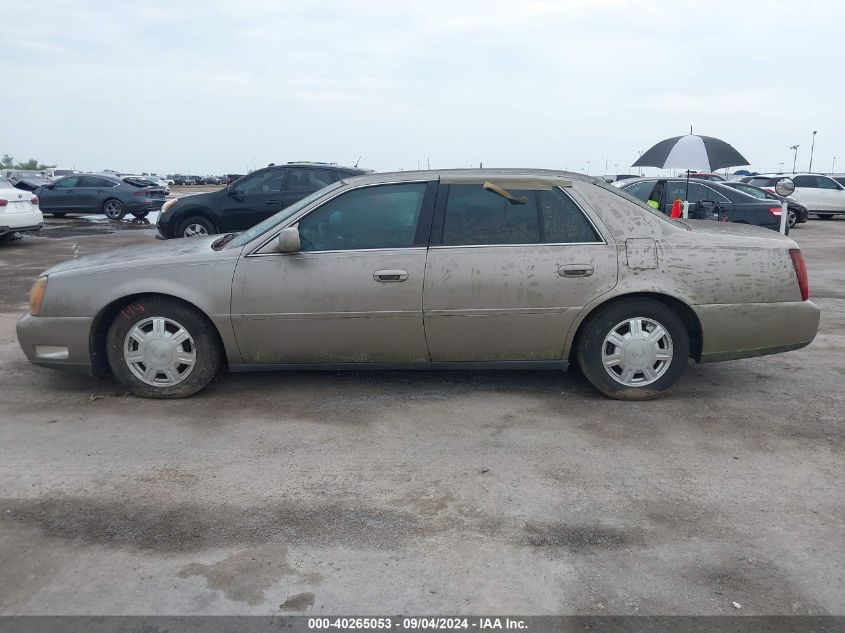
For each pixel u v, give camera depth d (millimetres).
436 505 3441
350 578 2846
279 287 4633
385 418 4559
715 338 4715
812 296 8883
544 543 3104
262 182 12352
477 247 4637
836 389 5121
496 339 4707
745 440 4195
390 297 4613
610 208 4723
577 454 4012
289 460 3943
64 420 4512
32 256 12594
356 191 4777
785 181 9766
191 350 4801
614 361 4762
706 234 4770
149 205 21312
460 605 2680
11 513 3363
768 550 3043
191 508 3414
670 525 3254
